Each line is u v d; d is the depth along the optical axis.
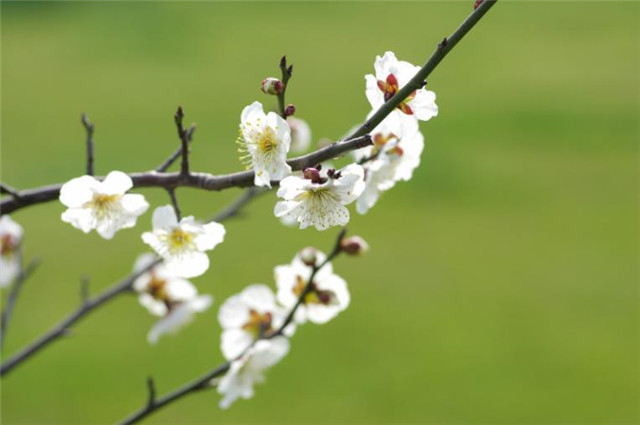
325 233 17.36
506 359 13.01
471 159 21.56
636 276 15.50
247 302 3.43
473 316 14.44
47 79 28.45
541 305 14.74
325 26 35.88
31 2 38.66
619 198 19.17
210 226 2.47
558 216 18.36
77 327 13.49
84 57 30.98
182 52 31.89
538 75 28.56
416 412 11.59
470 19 2.20
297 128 4.52
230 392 3.23
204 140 22.16
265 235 17.09
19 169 20.59
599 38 32.72
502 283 15.60
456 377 12.49
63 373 12.07
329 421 11.31
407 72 2.34
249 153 2.28
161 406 3.10
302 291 3.23
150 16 37.00
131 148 22.19
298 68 29.92
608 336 13.60
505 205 18.97
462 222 18.17
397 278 15.80
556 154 21.84
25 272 3.62
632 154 21.59
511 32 34.22
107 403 11.39
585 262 16.28
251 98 26.41
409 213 18.62
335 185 2.19
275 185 2.29
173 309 4.00
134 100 26.30
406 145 2.76
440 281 15.67
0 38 33.53
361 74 29.02
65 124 23.98
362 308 14.66
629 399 11.78
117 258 15.79
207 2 39.72
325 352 13.12
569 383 12.27
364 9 38.56
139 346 12.93
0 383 11.72
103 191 2.44
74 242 16.44
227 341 3.41
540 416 11.42
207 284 14.89
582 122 24.02
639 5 37.06
